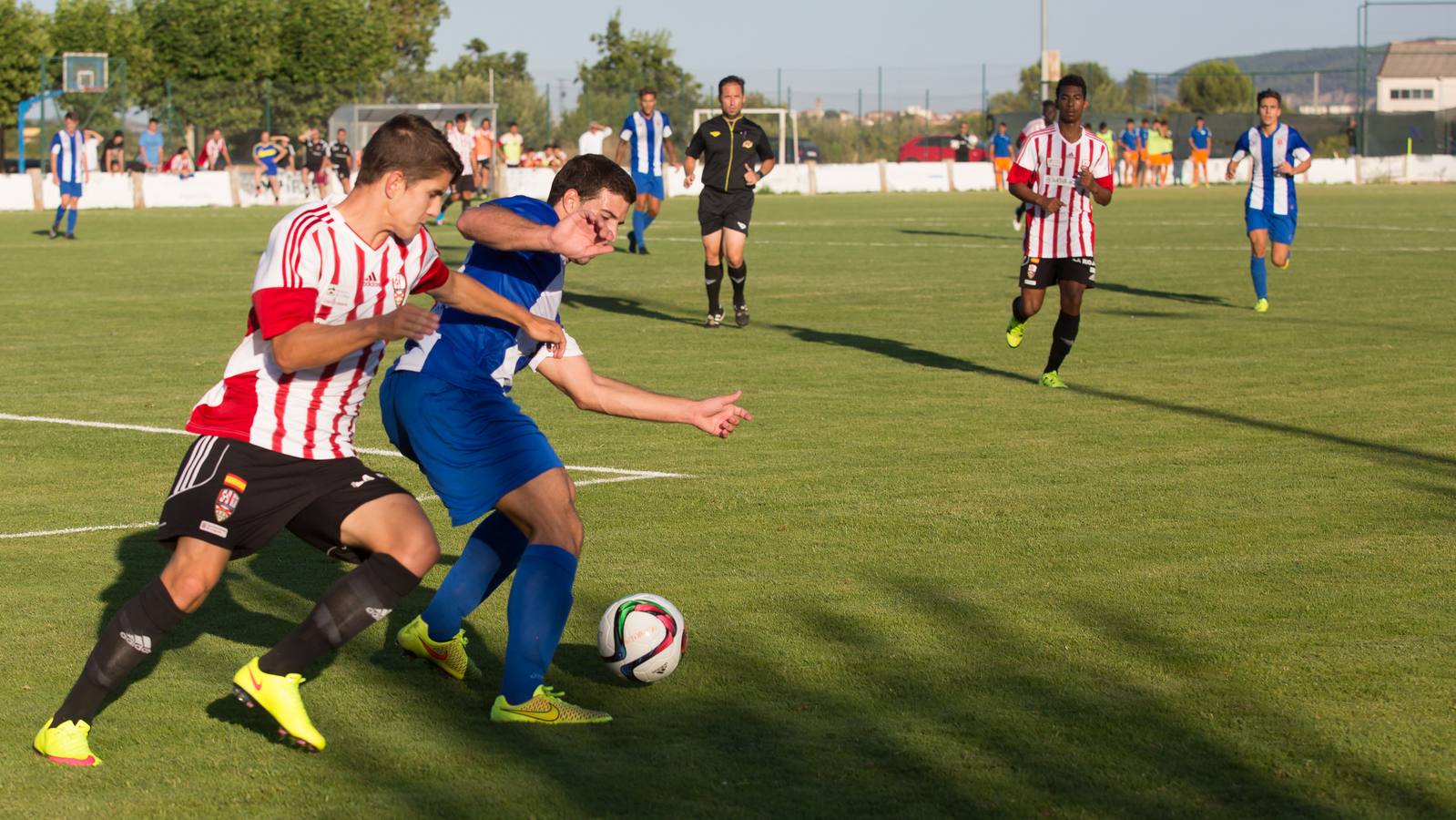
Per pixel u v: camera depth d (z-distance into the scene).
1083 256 11.04
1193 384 11.41
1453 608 5.70
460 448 4.75
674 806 3.96
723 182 15.00
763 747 4.38
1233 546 6.65
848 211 39.34
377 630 5.58
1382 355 12.85
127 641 4.27
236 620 5.69
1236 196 46.91
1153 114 62.28
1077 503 7.50
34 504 7.61
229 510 4.25
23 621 5.65
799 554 6.56
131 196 42.09
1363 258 23.28
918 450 8.88
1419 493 7.68
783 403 10.63
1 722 4.62
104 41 53.62
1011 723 4.55
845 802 3.98
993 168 54.31
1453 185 54.38
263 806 3.99
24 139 46.09
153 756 4.36
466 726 4.60
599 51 75.38
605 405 5.20
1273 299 17.69
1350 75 70.69
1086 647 5.27
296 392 4.31
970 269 22.20
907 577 6.18
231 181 43.47
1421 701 4.72
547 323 4.77
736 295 15.39
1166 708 4.67
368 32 58.78
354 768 4.26
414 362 4.88
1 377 11.88
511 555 5.02
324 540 4.45
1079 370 12.20
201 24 54.59
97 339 14.34
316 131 41.06
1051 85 51.66
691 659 5.19
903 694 4.81
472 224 4.77
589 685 4.96
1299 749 4.33
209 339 14.38
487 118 46.22
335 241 4.18
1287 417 9.91
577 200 4.94
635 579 6.18
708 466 8.45
